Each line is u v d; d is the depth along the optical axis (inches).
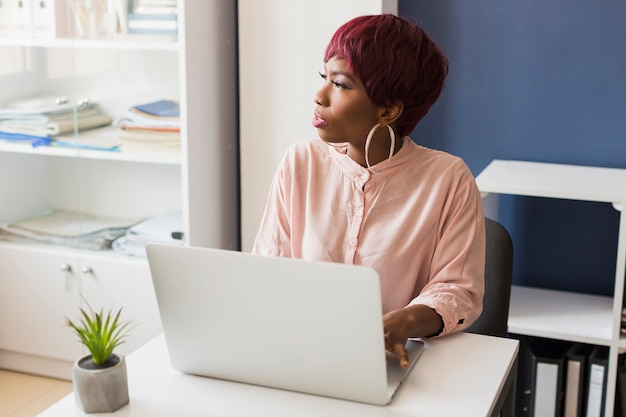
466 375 56.4
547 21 108.8
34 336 121.0
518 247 115.6
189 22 107.8
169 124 111.4
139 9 109.2
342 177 68.4
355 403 52.9
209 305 53.6
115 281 115.0
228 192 121.1
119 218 118.8
